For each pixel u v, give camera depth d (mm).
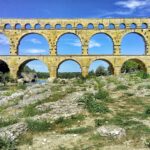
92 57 100812
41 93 39156
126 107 28141
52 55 100938
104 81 58812
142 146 16531
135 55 100875
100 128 19234
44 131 20406
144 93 36406
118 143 17188
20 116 26016
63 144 17422
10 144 17016
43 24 102750
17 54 101812
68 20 102812
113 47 102625
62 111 25109
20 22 102875
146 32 103562
